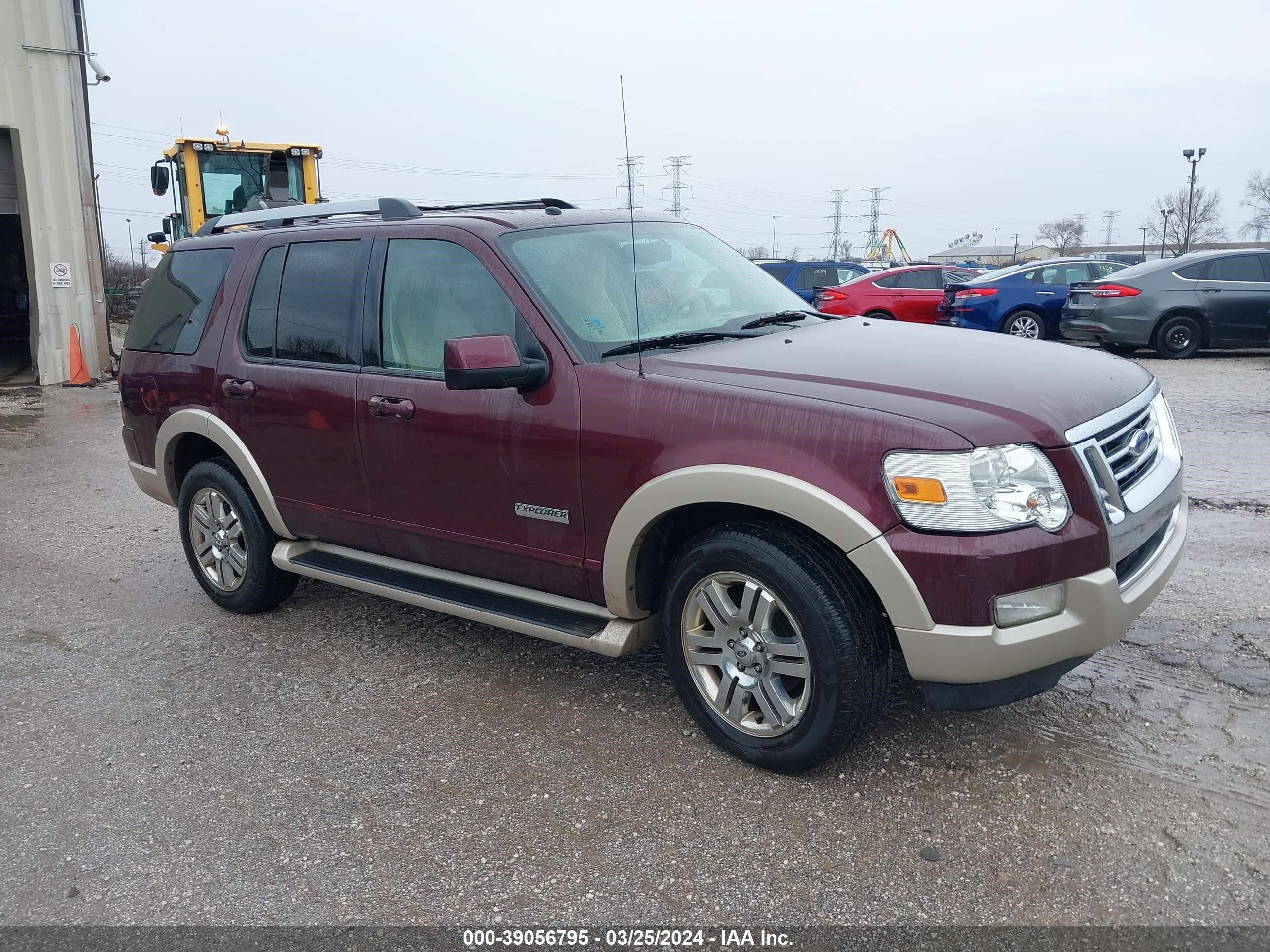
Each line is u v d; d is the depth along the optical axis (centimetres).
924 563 276
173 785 335
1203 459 689
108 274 2955
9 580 561
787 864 277
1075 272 1475
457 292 376
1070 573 280
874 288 1504
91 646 462
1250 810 289
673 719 365
